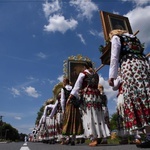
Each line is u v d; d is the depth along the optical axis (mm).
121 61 2982
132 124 2707
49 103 9391
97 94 4809
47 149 3955
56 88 20141
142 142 2861
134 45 2979
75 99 5051
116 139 9430
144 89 2748
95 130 4578
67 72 22625
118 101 6215
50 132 8633
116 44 2955
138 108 2705
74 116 5758
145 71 2865
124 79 2879
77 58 23031
